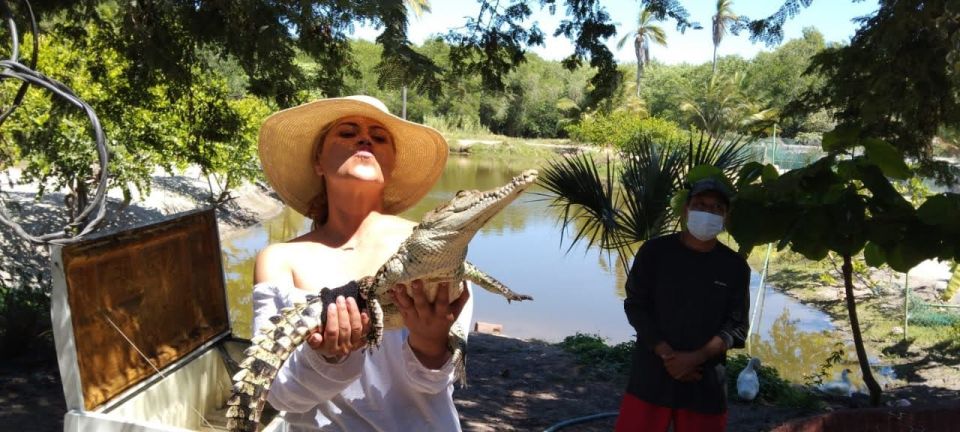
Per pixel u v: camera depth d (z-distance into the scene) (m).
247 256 16.67
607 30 7.97
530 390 6.98
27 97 9.95
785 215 4.82
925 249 4.66
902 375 9.53
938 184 7.36
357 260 2.10
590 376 7.50
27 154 10.84
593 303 14.40
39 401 5.77
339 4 5.73
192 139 12.90
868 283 14.09
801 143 31.17
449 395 2.12
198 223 3.13
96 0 7.89
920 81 6.03
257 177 17.56
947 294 11.58
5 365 6.57
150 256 2.72
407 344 1.95
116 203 15.59
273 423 2.07
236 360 3.19
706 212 4.01
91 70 9.49
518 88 8.66
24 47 10.08
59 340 2.18
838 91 6.90
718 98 50.28
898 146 6.82
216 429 2.90
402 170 2.54
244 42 7.64
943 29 5.67
